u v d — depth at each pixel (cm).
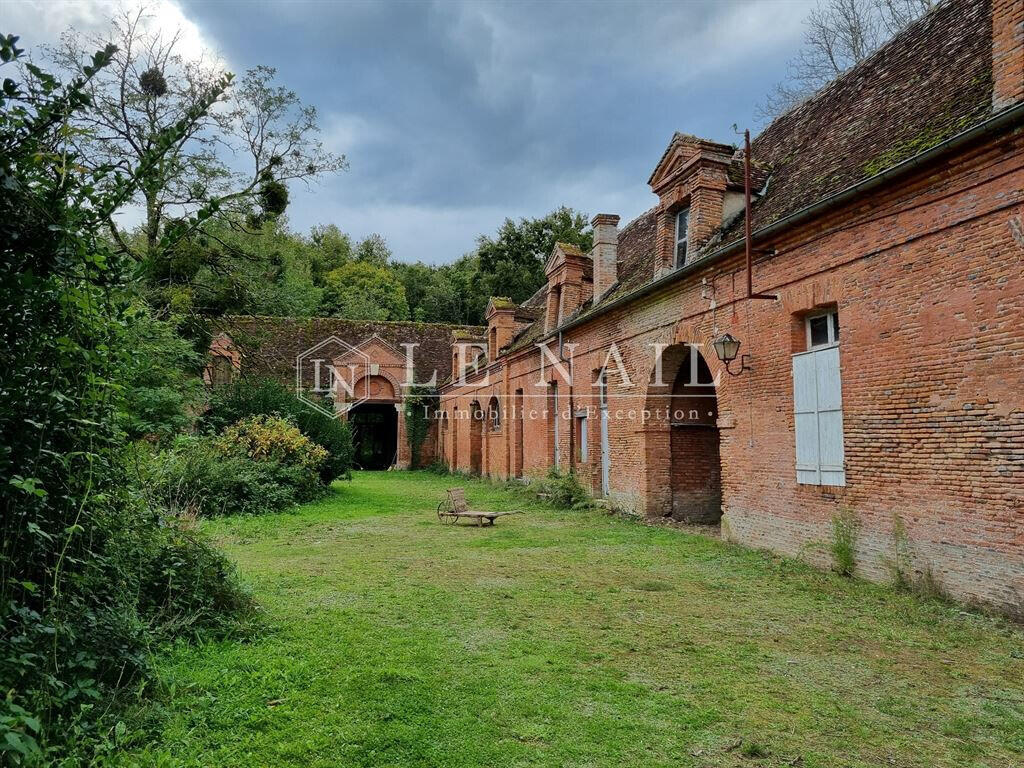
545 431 2061
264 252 2362
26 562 366
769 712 446
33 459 347
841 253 859
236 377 2145
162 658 480
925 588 731
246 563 941
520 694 466
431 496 2045
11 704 284
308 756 368
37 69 331
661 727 420
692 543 1130
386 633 597
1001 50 685
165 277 1859
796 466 952
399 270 6344
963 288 695
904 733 418
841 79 1201
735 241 1020
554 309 2092
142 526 504
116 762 331
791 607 714
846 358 848
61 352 351
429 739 394
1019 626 623
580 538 1198
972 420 682
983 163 672
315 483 1830
